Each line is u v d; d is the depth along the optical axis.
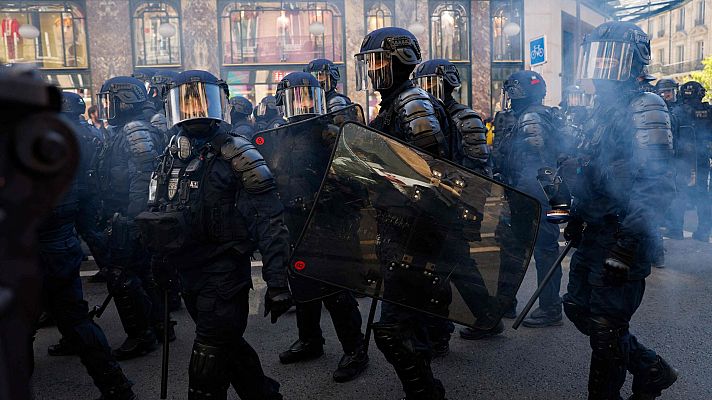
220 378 2.49
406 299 2.56
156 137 3.96
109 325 4.89
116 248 3.94
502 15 16.94
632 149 2.52
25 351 0.59
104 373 3.04
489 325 2.64
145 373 3.83
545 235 4.47
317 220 2.49
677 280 5.74
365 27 16.41
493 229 2.60
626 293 2.61
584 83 2.72
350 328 3.65
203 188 2.48
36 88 0.56
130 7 15.55
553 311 4.56
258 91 16.30
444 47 16.86
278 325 4.79
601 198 2.65
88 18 15.37
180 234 2.44
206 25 15.83
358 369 3.69
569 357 3.91
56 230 2.93
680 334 4.22
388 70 2.72
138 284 4.07
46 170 0.56
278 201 2.52
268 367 3.89
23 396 0.59
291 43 16.23
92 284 6.18
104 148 4.18
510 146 4.79
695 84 7.68
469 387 3.46
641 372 2.85
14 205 0.56
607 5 20.61
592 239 2.72
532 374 3.64
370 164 2.51
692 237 7.88
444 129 2.79
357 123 2.48
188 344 4.41
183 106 2.52
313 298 3.15
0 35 15.02
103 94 4.20
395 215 2.54
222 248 2.47
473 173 2.56
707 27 25.64
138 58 15.79
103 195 4.12
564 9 17.72
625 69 2.58
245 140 2.57
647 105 2.50
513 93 4.57
